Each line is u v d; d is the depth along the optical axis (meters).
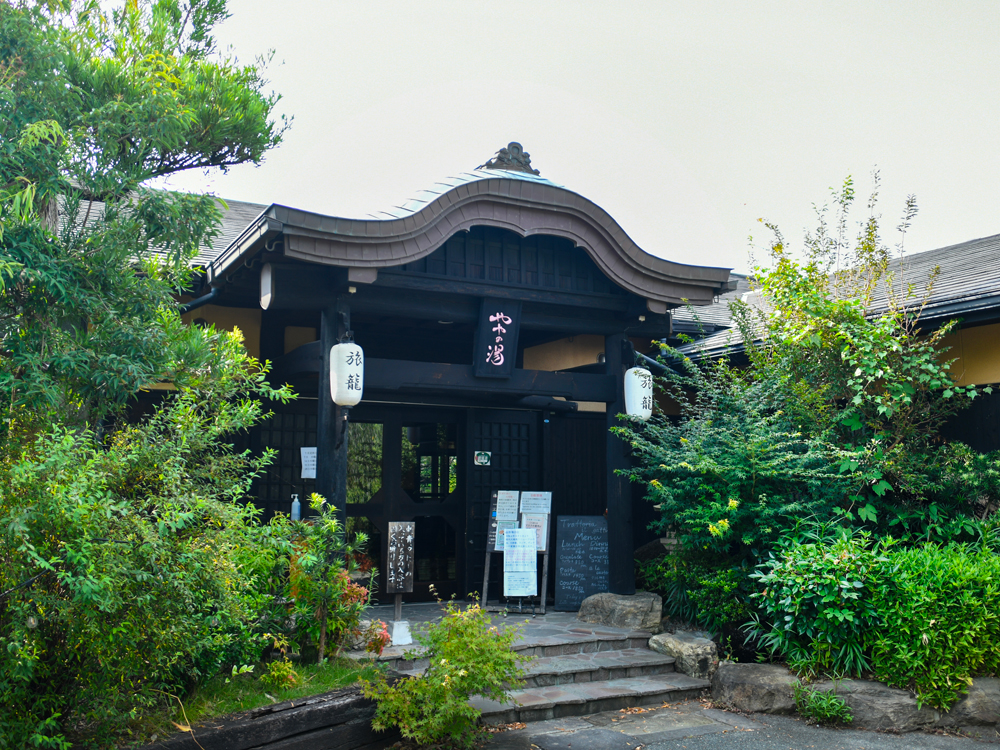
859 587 5.68
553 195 6.91
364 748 4.82
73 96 4.73
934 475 6.97
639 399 7.59
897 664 5.53
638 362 8.04
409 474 8.68
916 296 8.10
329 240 5.90
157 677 4.18
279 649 5.36
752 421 7.29
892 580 5.70
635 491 9.88
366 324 8.55
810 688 5.63
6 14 4.46
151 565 3.66
